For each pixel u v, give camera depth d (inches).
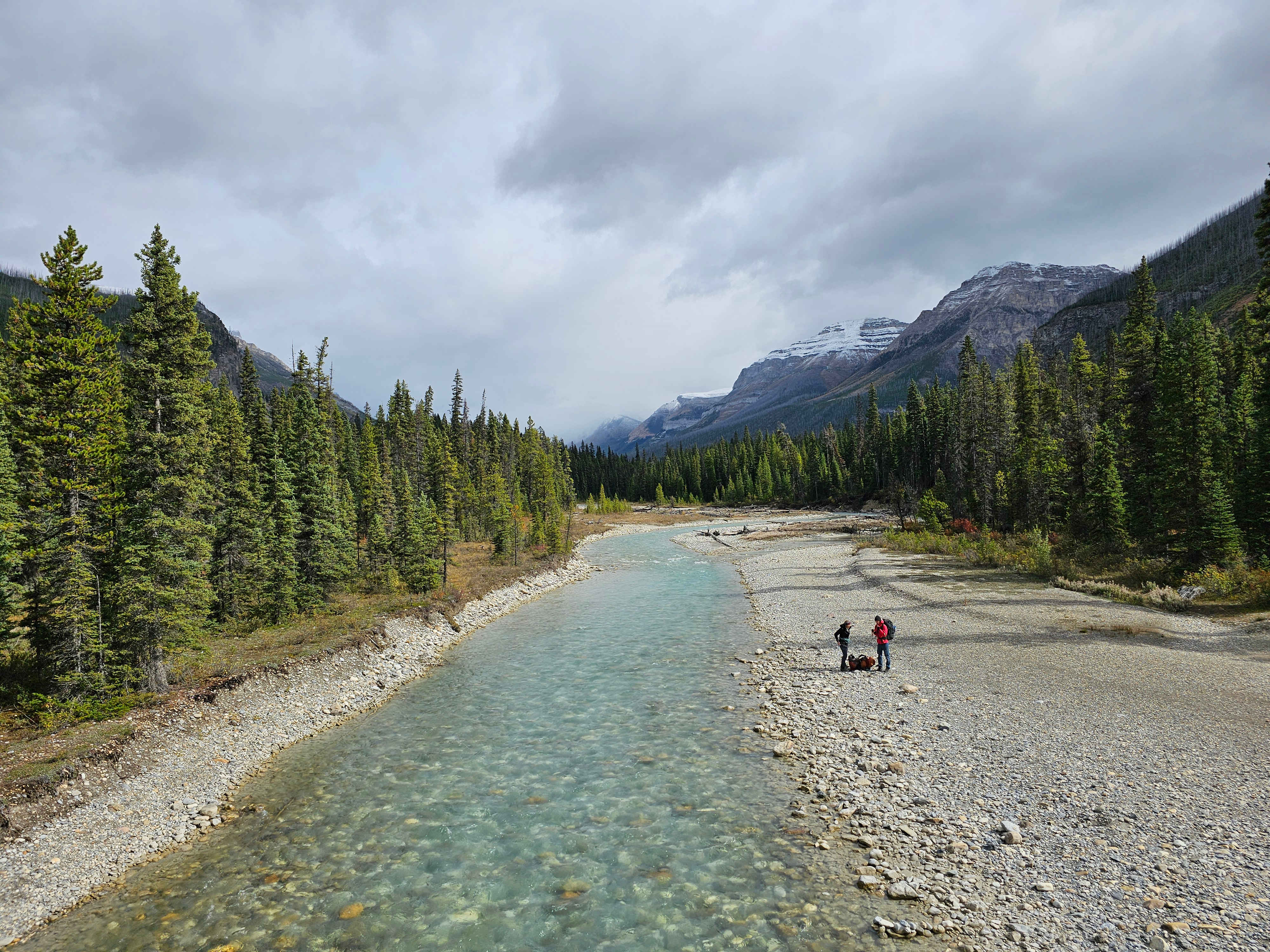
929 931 365.1
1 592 763.4
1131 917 352.8
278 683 875.4
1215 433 1715.1
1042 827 461.7
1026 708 708.0
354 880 459.8
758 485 6525.6
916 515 3326.8
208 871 479.8
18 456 749.3
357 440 3435.0
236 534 1203.9
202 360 864.9
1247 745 560.7
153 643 786.2
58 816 540.1
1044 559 1627.7
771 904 405.4
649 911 405.4
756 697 847.7
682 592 1849.2
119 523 790.5
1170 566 1387.8
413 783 626.8
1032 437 2544.3
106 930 411.5
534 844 499.8
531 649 1186.6
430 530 1697.8
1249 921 334.3
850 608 1403.8
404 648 1144.8
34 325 751.7
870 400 5600.4
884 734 677.3
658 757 665.0
